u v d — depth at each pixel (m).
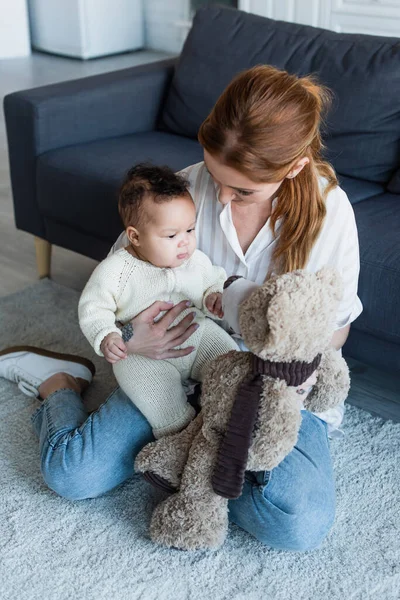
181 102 2.56
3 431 1.82
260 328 1.23
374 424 1.86
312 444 1.49
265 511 1.40
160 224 1.44
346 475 1.69
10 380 1.99
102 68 5.58
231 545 1.50
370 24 3.00
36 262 2.76
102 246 2.34
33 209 2.50
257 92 1.25
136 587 1.41
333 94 2.22
